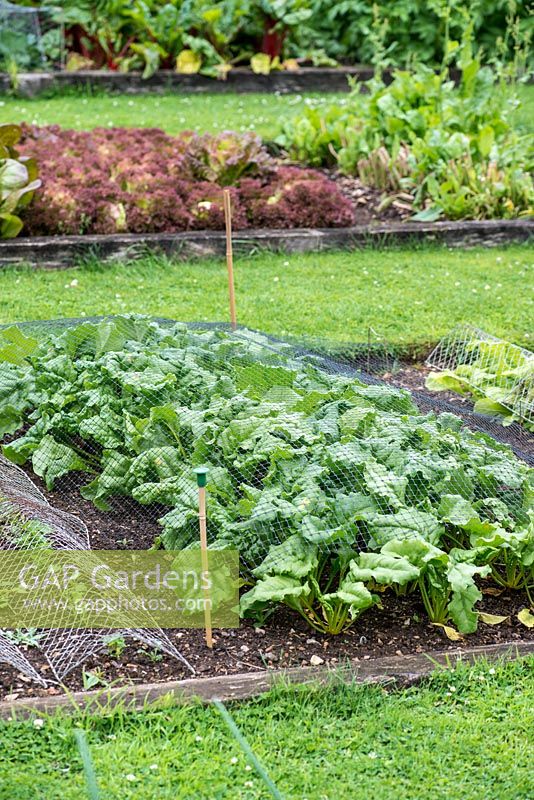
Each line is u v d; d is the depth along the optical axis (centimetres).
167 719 349
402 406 526
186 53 1433
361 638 403
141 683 372
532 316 746
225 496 443
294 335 684
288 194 924
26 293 758
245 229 898
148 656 388
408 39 1538
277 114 1301
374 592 432
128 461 483
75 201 865
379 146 1043
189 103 1359
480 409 612
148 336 586
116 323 582
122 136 1070
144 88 1412
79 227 860
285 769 332
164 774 327
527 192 963
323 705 360
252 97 1409
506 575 446
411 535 404
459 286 809
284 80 1452
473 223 922
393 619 416
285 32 1461
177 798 318
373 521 414
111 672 377
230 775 329
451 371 645
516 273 848
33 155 970
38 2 1461
